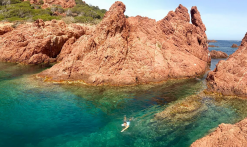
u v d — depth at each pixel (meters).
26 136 9.41
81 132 9.97
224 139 7.36
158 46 22.47
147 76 19.14
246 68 15.96
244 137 7.15
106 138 9.45
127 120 11.29
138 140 9.27
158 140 9.26
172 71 20.77
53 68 19.92
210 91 16.09
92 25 54.44
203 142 7.76
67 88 16.64
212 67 29.83
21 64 28.53
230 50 67.81
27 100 13.91
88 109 12.82
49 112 12.19
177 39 24.41
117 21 20.08
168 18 26.36
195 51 26.25
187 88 17.55
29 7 58.06
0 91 15.48
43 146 8.63
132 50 20.34
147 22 23.36
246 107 13.12
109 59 18.97
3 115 11.51
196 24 31.56
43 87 16.73
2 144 8.63
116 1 21.22
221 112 12.30
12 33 33.34
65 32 35.56
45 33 32.47
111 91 16.30
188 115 11.84
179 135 9.67
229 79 16.06
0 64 27.56
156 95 15.61
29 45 30.67
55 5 64.31
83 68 18.89
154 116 11.77
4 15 48.75
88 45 19.91
